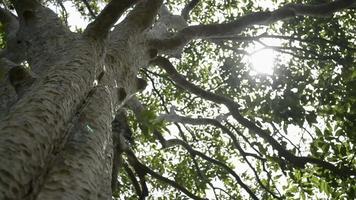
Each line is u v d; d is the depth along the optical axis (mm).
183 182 11047
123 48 4109
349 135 6578
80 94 2539
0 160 1580
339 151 6777
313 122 7035
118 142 5281
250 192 7938
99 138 2377
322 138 6852
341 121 6754
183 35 5934
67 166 1991
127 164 7121
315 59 8438
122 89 3506
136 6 4727
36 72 3016
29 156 1727
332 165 6848
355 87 6828
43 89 2270
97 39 3201
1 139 1715
